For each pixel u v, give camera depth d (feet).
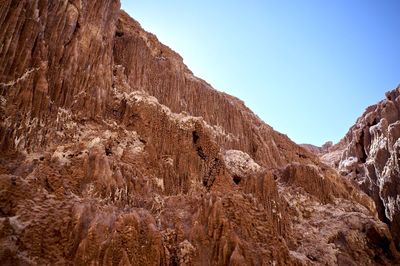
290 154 118.62
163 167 63.72
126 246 41.81
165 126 70.03
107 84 70.38
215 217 51.31
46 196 43.65
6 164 45.29
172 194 61.26
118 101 71.20
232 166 80.48
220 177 68.95
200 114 96.58
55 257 38.52
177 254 46.01
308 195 82.79
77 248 39.96
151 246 43.65
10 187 41.24
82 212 43.01
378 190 129.18
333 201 84.43
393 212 118.52
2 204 39.68
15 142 47.96
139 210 48.91
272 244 52.80
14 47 52.34
